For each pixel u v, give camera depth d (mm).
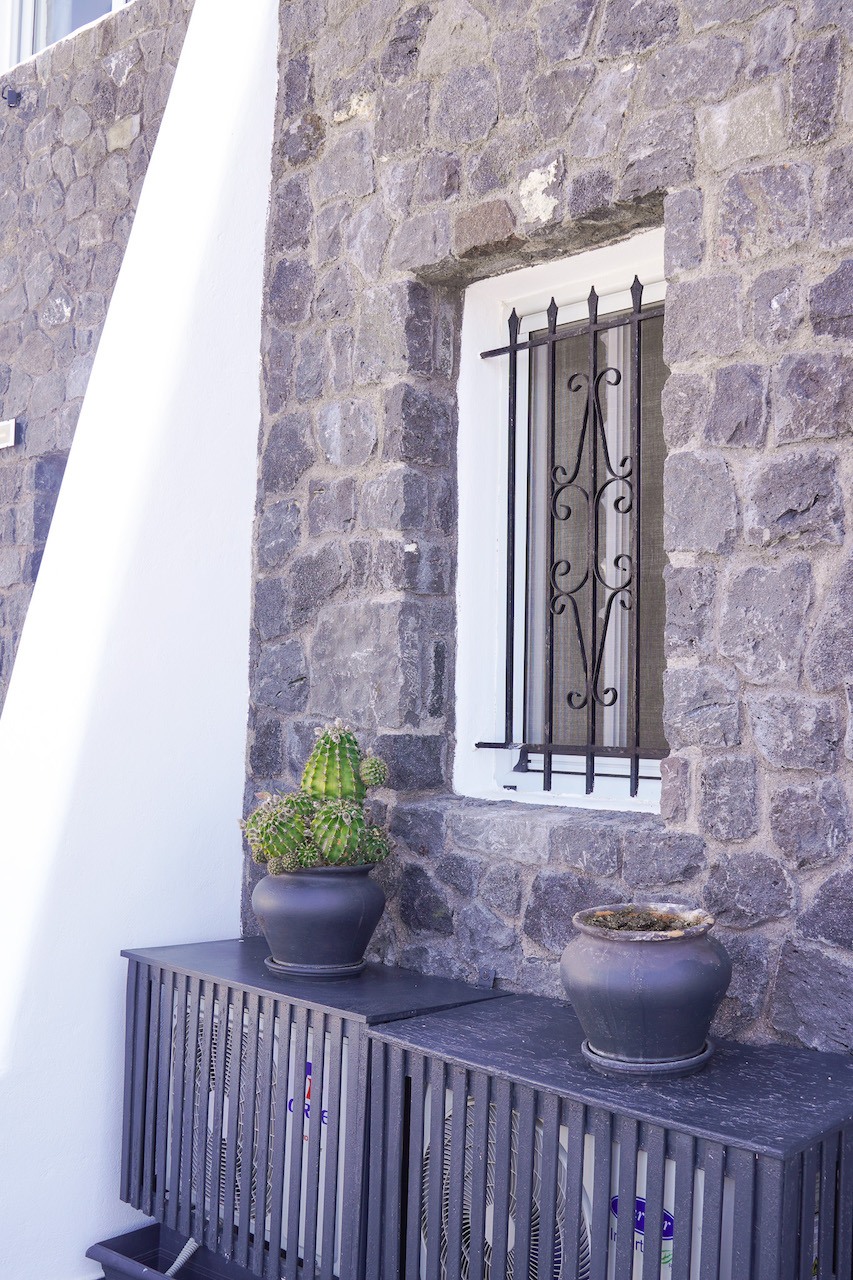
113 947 3074
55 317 4703
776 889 2262
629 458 2865
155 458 3260
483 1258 2061
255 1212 2596
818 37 2271
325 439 3270
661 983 1930
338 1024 2396
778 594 2291
